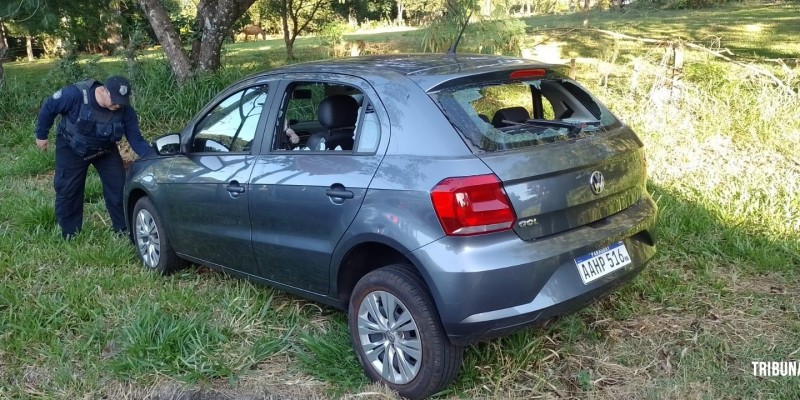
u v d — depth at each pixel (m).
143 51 11.72
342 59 4.27
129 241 5.80
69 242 5.75
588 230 3.42
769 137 7.12
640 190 3.86
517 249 3.14
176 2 16.17
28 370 3.86
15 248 5.54
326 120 3.94
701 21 26.88
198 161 4.60
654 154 6.91
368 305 3.54
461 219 3.07
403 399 3.44
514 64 3.83
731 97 8.02
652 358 3.75
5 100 11.08
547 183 3.24
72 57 12.12
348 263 3.66
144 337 3.94
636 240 3.75
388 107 3.50
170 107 10.12
